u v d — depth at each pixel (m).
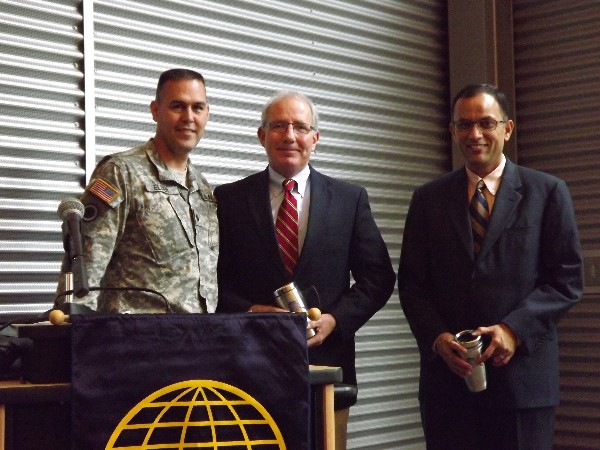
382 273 3.72
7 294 3.76
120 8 4.19
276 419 2.49
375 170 5.38
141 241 3.19
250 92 4.75
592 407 5.34
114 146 4.15
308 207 3.70
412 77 5.61
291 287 3.11
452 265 3.69
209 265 3.34
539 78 5.66
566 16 5.57
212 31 4.57
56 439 2.31
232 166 4.62
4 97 3.77
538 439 3.58
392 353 5.37
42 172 3.87
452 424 3.66
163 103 3.34
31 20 3.87
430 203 3.81
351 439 5.11
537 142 5.66
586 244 5.46
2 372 2.58
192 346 2.40
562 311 3.58
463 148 3.74
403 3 5.57
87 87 4.04
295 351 2.53
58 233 3.91
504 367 3.54
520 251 3.62
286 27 4.92
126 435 2.31
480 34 5.68
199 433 2.38
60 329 2.33
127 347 2.33
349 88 5.25
